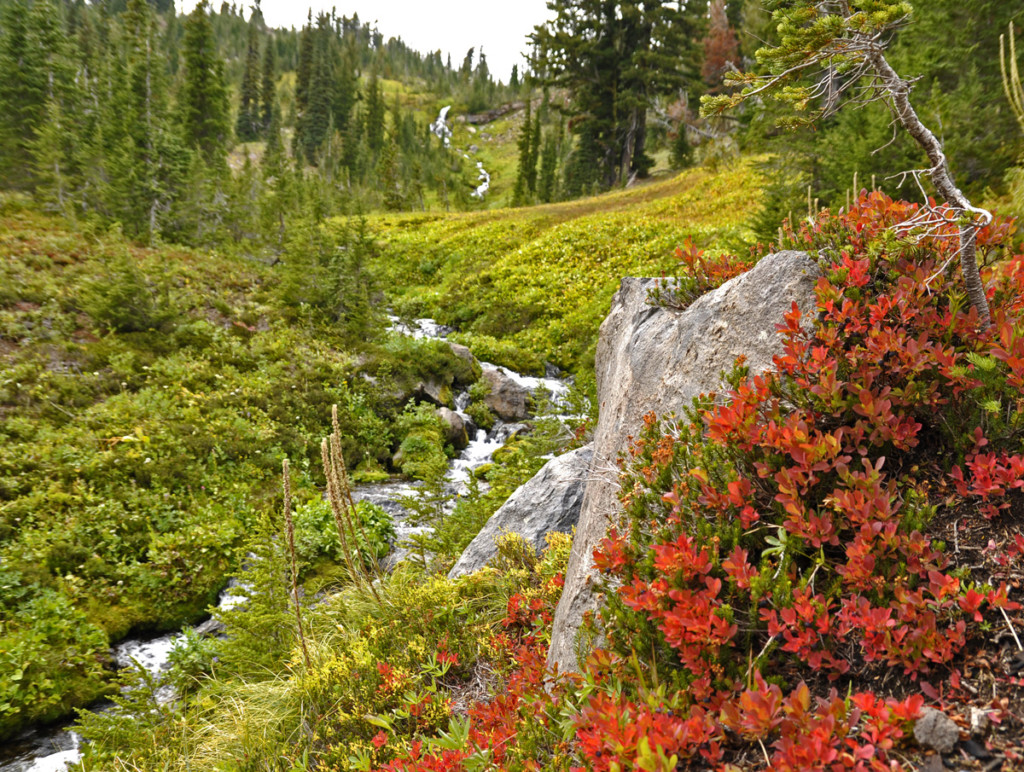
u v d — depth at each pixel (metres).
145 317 15.64
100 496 9.73
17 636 6.72
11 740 5.90
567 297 24.81
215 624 8.05
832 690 1.92
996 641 2.00
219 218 31.42
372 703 4.17
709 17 49.41
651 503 3.15
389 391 15.70
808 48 2.86
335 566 8.56
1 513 8.84
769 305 3.42
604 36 51.06
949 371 2.56
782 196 13.50
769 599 2.29
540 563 5.40
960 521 2.40
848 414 2.78
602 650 2.54
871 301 3.03
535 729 2.79
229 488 10.88
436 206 83.25
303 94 125.00
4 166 31.08
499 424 16.97
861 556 2.21
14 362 12.90
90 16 101.12
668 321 4.61
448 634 4.85
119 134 30.84
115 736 4.86
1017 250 3.64
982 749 1.72
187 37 47.94
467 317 25.92
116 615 7.78
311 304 19.62
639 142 53.12
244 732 4.59
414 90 157.88
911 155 9.69
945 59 10.62
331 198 50.12
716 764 1.94
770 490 2.71
